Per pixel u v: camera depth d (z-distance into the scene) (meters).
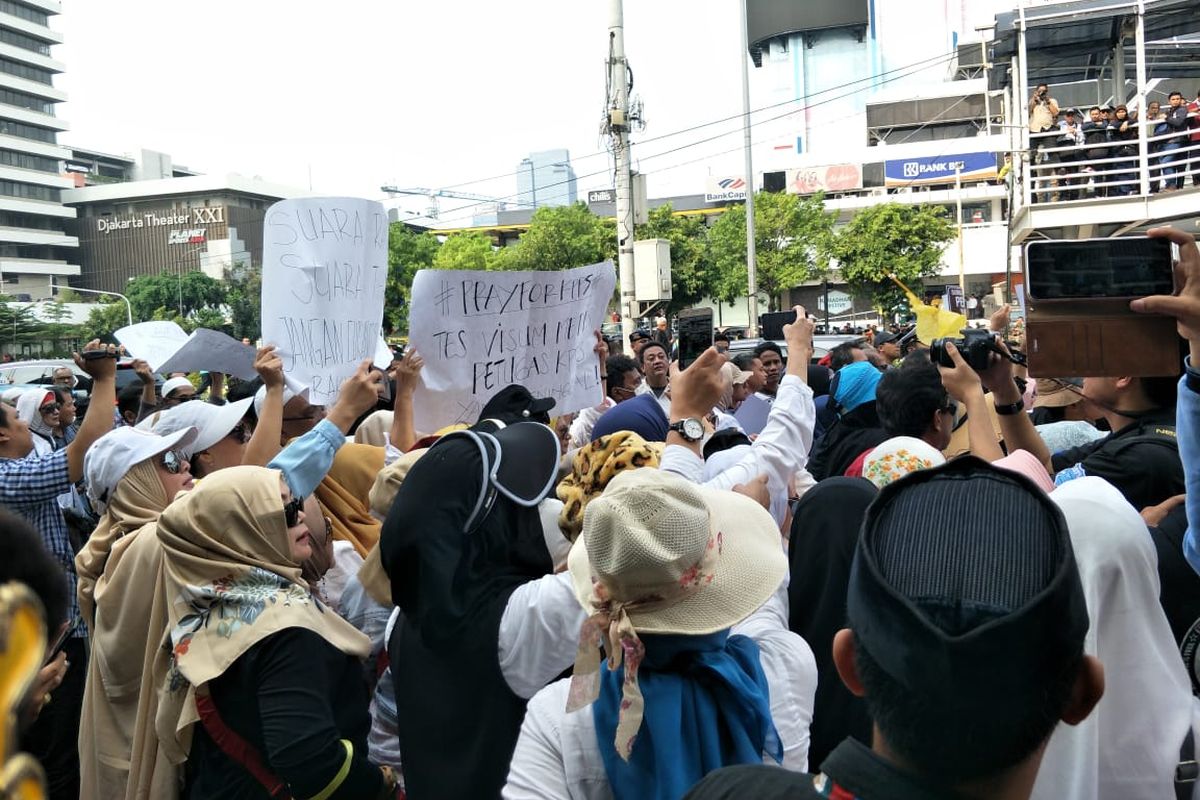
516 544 2.30
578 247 42.94
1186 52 14.59
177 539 2.48
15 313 69.44
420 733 2.22
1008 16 13.73
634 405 4.80
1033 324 1.94
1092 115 13.03
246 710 2.38
